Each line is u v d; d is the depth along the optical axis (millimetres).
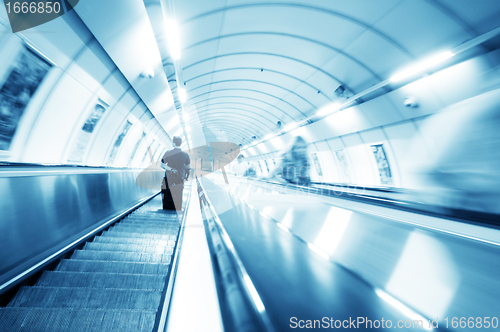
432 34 5684
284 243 4008
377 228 4707
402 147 10039
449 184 6625
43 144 4672
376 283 2596
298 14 6586
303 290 2422
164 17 4516
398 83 7934
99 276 2600
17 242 2781
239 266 2979
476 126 6094
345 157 14438
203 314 2002
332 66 8570
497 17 4695
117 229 5062
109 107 6598
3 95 3580
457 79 6406
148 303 2209
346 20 6398
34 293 2205
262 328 1825
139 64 5715
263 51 8703
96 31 3994
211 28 6863
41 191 3363
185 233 4551
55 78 4234
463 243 3717
